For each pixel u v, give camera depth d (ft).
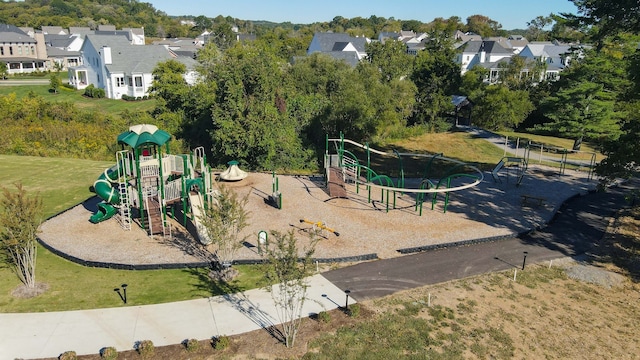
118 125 118.11
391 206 73.15
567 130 117.60
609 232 65.36
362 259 54.24
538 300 46.19
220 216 47.39
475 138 136.67
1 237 47.06
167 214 65.92
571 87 118.62
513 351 38.04
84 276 48.67
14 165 91.35
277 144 101.24
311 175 90.63
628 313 44.57
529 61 211.82
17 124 112.47
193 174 67.67
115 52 202.80
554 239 62.28
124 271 50.03
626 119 107.55
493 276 50.80
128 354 36.37
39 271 49.44
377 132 130.00
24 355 35.86
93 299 44.04
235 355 36.45
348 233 61.62
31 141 106.42
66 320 40.45
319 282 48.37
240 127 95.71
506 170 99.45
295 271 36.91
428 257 55.26
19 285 46.06
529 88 167.84
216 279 48.39
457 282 49.14
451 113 162.09
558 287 49.08
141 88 195.21
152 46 213.87
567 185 88.38
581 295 47.57
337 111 122.31
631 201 78.84
